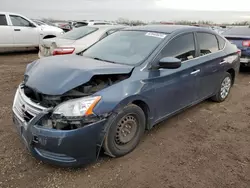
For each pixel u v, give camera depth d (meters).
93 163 3.02
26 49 12.80
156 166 3.00
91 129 2.69
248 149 3.46
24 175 2.77
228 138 3.76
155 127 4.03
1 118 4.12
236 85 6.78
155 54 3.49
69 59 3.50
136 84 3.12
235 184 2.73
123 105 2.96
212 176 2.85
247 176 2.87
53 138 2.56
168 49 3.68
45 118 2.64
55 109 2.62
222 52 4.90
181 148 3.42
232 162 3.13
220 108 4.98
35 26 11.41
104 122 2.80
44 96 2.76
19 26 10.94
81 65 3.12
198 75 4.18
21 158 3.06
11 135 3.59
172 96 3.71
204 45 4.46
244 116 4.62
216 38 4.86
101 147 2.97
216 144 3.56
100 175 2.82
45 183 2.66
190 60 4.04
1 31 10.43
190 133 3.87
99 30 7.68
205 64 4.34
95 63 3.27
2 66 8.57
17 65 8.91
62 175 2.80
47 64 3.24
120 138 3.08
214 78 4.72
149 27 4.28
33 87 2.84
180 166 3.02
